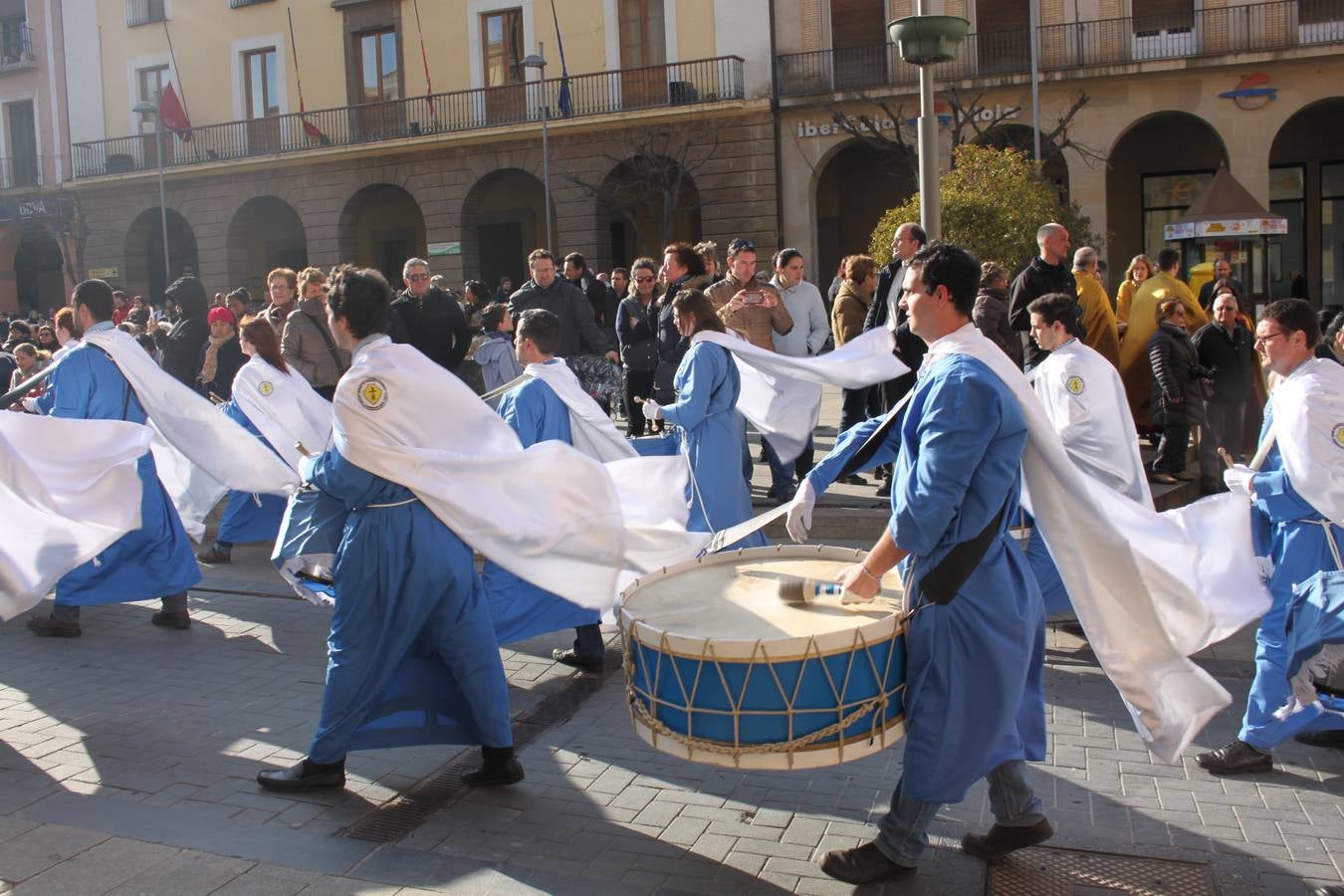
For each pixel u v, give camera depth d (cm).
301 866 416
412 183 3170
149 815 458
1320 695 438
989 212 1856
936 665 369
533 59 2789
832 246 3053
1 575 550
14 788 486
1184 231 2106
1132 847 424
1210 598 495
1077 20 2650
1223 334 1012
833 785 483
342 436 456
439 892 397
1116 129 2634
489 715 477
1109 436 649
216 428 743
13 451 578
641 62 2983
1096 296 1055
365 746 487
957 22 915
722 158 2864
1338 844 424
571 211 3005
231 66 3431
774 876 407
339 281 468
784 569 433
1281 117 2548
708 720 356
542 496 497
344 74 3288
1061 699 581
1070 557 389
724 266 2862
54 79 3688
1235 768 488
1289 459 489
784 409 821
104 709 585
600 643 636
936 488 354
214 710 583
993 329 855
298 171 3294
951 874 405
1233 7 2567
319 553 479
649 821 452
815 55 2816
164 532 709
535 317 676
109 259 3584
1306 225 2842
